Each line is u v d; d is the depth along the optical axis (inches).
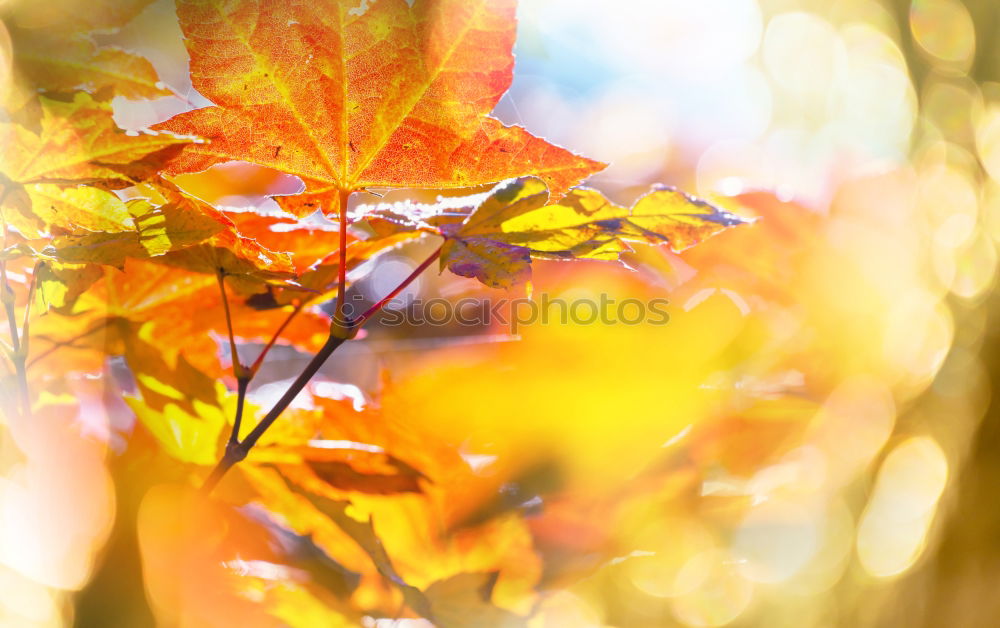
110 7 25.3
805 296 30.7
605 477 27.5
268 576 26.0
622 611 28.0
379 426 26.6
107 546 25.5
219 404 26.3
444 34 25.1
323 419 26.7
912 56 50.9
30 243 25.1
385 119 25.3
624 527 27.1
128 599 25.5
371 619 26.1
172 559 25.7
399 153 25.4
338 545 26.3
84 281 25.6
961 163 43.2
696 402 28.1
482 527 26.6
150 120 28.8
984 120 44.0
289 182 29.5
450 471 26.5
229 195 29.4
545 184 25.5
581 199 25.6
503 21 25.0
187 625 25.6
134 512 25.7
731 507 28.0
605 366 28.0
